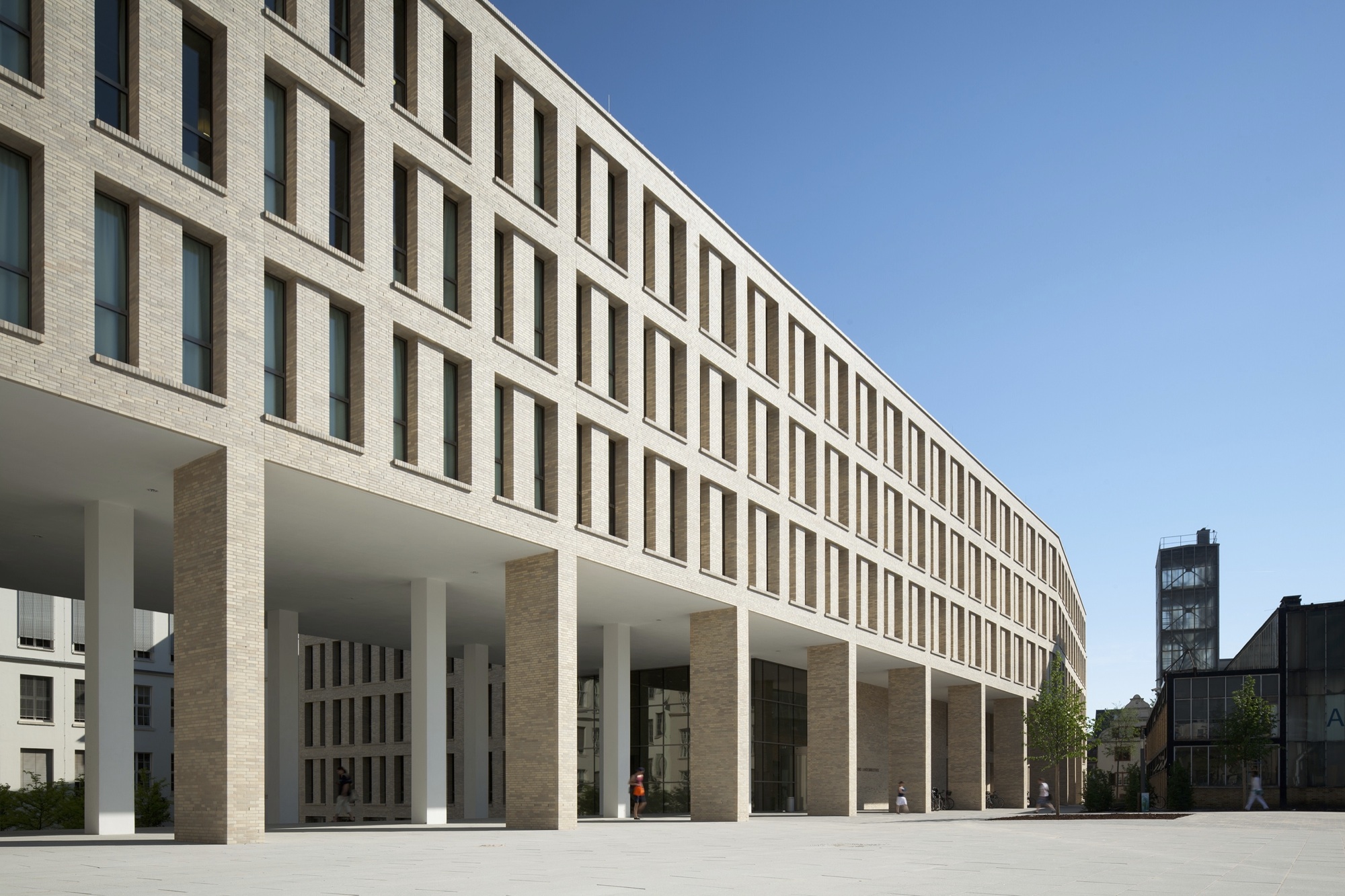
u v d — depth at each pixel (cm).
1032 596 7850
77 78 1830
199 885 1159
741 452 3969
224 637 1977
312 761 6862
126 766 2231
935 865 1529
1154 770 7481
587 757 5219
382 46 2505
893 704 5600
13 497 2322
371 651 6606
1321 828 3011
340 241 2402
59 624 5788
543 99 3036
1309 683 5703
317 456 2219
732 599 3803
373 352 2392
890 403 5462
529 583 2962
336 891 1087
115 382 1841
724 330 4034
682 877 1302
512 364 2822
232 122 2106
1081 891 1128
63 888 1109
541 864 1529
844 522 4838
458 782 6169
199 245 2069
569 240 3081
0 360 1677
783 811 5144
